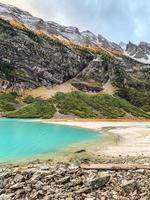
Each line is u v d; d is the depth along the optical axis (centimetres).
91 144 5312
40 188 2030
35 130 8744
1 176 2247
